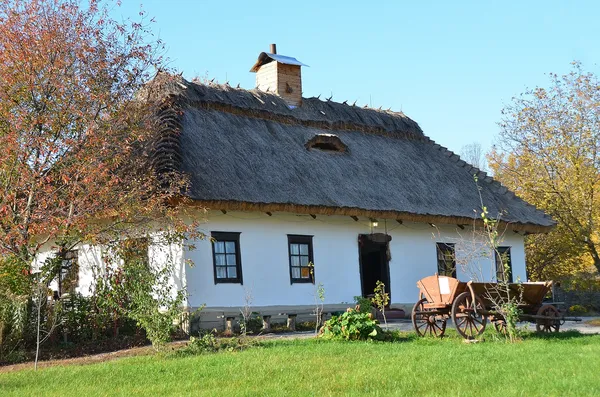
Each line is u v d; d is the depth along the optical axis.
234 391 10.16
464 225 27.50
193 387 10.77
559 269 34.44
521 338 16.33
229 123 23.67
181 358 14.30
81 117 17.75
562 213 32.38
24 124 17.38
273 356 13.51
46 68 17.77
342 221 23.89
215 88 24.77
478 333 16.67
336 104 28.77
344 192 23.20
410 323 21.64
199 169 20.11
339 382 10.51
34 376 12.81
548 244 34.00
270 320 20.39
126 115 18.34
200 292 19.58
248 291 20.72
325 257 23.14
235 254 20.77
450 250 27.09
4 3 17.88
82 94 17.92
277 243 21.84
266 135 24.36
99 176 17.20
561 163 32.59
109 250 19.95
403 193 25.33
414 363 12.08
